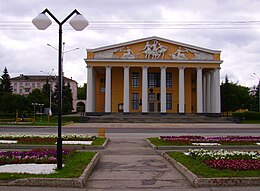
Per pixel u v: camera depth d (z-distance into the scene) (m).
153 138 21.50
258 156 12.10
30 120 57.09
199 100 64.19
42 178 8.38
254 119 62.47
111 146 18.22
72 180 8.36
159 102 68.94
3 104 68.00
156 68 68.62
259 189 8.02
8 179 8.34
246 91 95.94
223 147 17.12
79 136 21.02
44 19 10.23
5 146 16.70
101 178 9.48
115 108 68.56
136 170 10.77
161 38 64.44
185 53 64.75
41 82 130.50
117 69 69.25
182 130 34.69
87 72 63.56
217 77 64.56
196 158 11.70
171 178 9.49
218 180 8.45
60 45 10.80
